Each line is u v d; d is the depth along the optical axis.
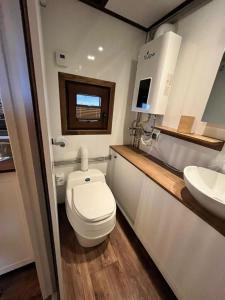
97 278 1.10
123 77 1.61
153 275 1.15
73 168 1.70
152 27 1.47
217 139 1.03
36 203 0.63
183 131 1.18
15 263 1.03
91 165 1.83
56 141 1.43
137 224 1.39
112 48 1.46
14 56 0.42
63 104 1.41
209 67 1.07
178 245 0.93
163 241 1.07
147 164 1.38
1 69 0.41
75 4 1.21
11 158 0.90
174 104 1.35
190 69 1.20
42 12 1.13
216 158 1.04
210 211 0.75
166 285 1.09
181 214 0.90
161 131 1.37
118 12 1.33
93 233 1.11
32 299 0.94
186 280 0.89
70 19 1.23
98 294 1.01
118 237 1.45
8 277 1.04
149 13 1.30
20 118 0.48
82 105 1.52
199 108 1.15
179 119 1.32
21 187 0.58
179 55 1.28
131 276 1.13
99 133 1.71
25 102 0.47
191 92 1.20
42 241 0.73
